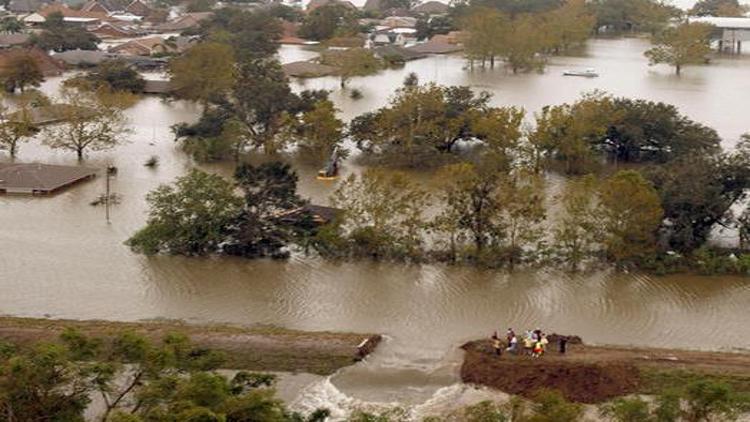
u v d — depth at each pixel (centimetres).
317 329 6253
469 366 5650
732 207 8544
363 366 5709
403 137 10594
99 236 7969
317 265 7388
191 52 14438
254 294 6831
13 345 5325
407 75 17562
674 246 7631
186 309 6550
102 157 10838
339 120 10850
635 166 10519
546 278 7156
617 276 7206
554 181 9919
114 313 6450
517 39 17750
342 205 8019
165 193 7688
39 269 7206
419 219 7750
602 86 16162
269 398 4309
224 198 7550
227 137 10706
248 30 19838
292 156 10969
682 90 15800
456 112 11000
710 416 4369
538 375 5456
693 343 6112
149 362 4466
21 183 9188
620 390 5347
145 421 3944
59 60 17738
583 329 6303
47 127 11412
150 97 14975
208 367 4784
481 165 9881
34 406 4069
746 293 6938
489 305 6675
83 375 4275
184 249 7556
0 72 14900
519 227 7550
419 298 6788
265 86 11419
